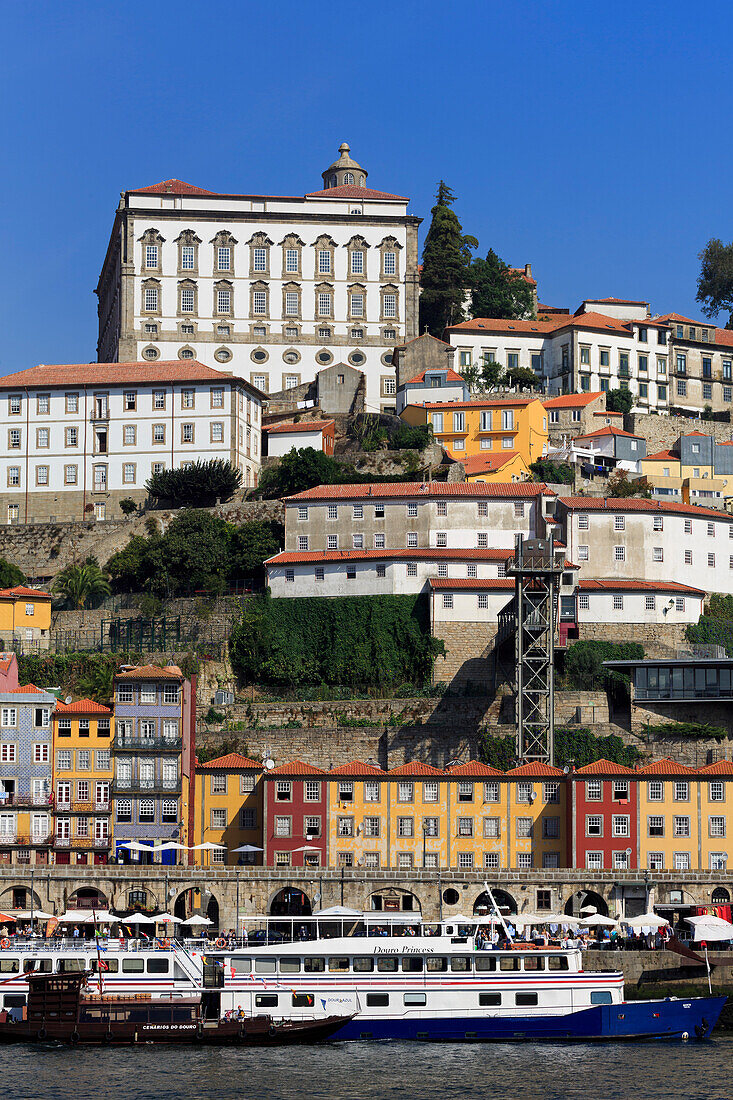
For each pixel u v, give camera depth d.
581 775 114.94
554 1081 83.56
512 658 133.88
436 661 136.12
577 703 127.75
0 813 116.88
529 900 108.06
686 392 198.12
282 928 105.69
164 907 107.31
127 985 93.38
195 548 149.88
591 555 144.38
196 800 119.94
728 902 108.00
